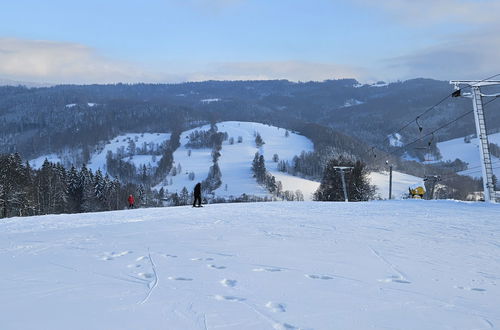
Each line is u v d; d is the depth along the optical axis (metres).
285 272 7.51
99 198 84.88
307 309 5.57
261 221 15.42
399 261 8.48
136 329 4.84
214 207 23.83
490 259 8.70
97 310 5.44
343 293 6.30
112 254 9.10
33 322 5.02
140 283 6.72
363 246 10.08
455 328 5.05
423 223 14.35
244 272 7.47
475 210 18.53
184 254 9.05
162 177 187.38
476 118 25.92
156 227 13.84
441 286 6.77
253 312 5.42
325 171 60.72
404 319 5.30
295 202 28.30
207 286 6.56
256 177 175.12
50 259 8.61
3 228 14.88
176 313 5.35
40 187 68.69
